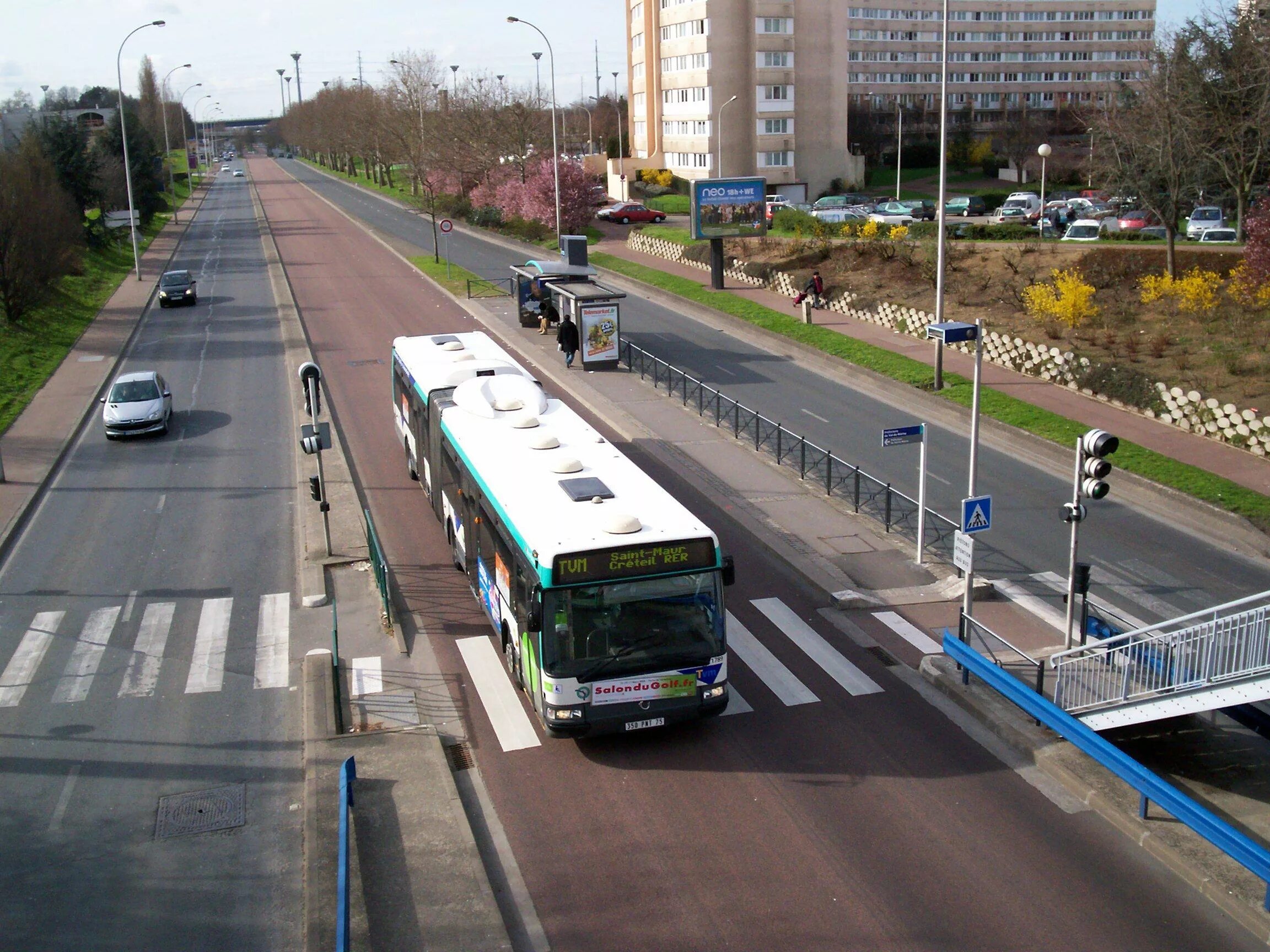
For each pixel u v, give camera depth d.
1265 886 10.07
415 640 15.95
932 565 19.17
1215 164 40.59
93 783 12.27
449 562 18.84
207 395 30.73
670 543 12.36
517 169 75.88
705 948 9.48
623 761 12.73
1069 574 16.56
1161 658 12.32
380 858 10.66
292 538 20.12
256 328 39.88
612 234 65.94
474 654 15.48
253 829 11.42
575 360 34.81
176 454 25.41
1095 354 30.53
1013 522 21.42
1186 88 38.84
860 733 13.42
